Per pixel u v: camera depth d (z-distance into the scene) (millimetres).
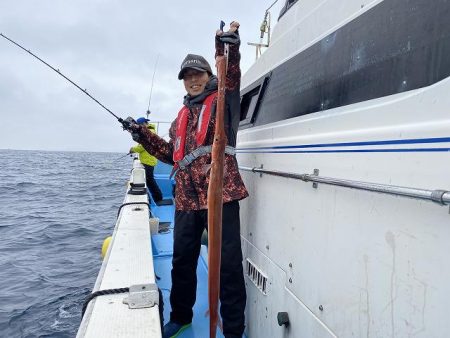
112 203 19125
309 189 2039
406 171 1347
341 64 1879
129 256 2566
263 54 3205
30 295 6965
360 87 1701
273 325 2482
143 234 3082
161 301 2186
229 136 2604
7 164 64188
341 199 1746
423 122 1286
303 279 2088
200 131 2615
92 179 34812
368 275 1556
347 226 1697
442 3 1328
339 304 1747
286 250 2307
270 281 2553
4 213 15789
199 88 2795
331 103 1924
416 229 1310
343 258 1726
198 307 3287
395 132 1410
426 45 1368
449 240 1181
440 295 1211
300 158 2158
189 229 2748
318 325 1919
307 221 2053
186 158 2670
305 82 2240
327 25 2119
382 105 1504
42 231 12281
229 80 2438
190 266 2832
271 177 2578
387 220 1451
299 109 2270
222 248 2588
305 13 2422
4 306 6488
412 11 1465
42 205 18281
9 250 10039
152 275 2256
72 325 5852
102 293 1993
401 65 1474
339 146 1768
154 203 7672
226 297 2605
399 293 1385
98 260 9188
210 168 2158
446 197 1120
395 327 1403
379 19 1654
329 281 1833
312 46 2217
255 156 2949
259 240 2789
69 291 7164
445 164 1187
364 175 1582
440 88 1229
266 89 2953
